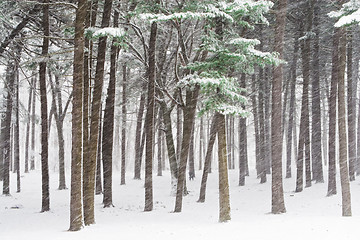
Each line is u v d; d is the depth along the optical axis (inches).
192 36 847.1
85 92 538.6
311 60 1090.1
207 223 514.3
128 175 1450.5
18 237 396.8
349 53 934.4
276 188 619.8
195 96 680.4
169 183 1158.3
